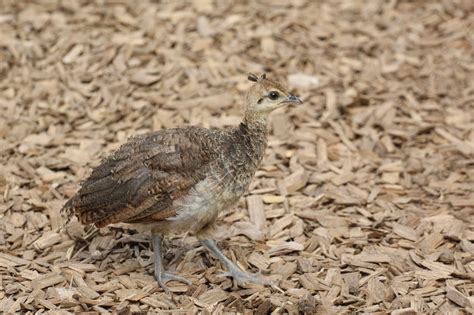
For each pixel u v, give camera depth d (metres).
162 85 10.62
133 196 7.07
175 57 11.13
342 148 9.66
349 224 8.25
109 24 11.75
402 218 8.34
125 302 7.07
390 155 9.56
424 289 7.25
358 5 12.67
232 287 7.39
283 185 8.92
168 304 7.09
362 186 8.95
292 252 7.85
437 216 8.36
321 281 7.38
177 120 9.98
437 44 11.83
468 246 7.84
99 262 7.65
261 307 6.95
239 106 10.26
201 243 7.62
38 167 9.05
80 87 10.51
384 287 7.29
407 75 11.12
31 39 11.35
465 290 7.24
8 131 9.65
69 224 8.11
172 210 7.07
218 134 7.34
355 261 7.63
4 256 7.63
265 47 11.53
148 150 7.19
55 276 7.36
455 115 10.30
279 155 9.45
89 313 6.86
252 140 7.43
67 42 11.27
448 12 12.52
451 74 11.13
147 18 11.95
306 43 11.69
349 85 10.88
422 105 10.50
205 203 7.12
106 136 9.68
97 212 7.21
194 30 11.77
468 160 9.36
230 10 12.29
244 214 8.46
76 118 9.96
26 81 10.58
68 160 9.20
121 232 8.05
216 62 11.12
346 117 10.23
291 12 12.35
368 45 11.71
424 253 7.78
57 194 8.59
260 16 12.19
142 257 7.75
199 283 7.39
